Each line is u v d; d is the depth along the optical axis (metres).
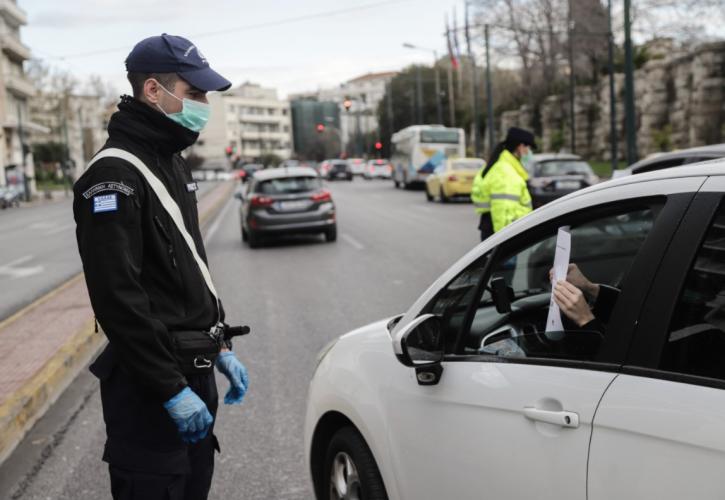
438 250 13.56
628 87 22.12
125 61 2.38
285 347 7.03
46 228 24.92
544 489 1.97
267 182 15.75
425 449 2.42
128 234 2.19
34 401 5.27
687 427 1.64
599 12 41.03
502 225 7.18
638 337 1.84
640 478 1.71
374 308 8.66
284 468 4.25
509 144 7.25
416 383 2.53
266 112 158.50
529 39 44.78
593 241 5.51
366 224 19.73
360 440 2.86
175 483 2.37
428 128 37.28
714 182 1.82
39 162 88.94
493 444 2.14
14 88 58.59
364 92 181.00
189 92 2.36
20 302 10.20
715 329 1.72
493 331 2.48
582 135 47.72
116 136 2.31
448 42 51.41
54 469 4.38
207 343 2.37
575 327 2.14
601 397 1.86
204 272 2.46
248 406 5.34
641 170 7.81
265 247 15.92
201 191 50.69
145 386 2.27
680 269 1.81
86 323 7.71
